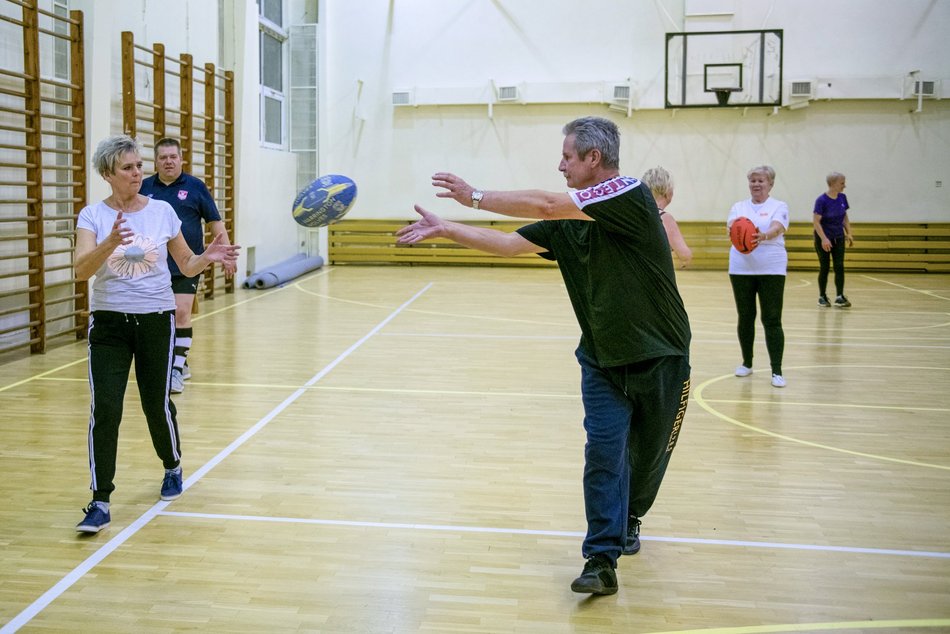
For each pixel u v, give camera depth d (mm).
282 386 6039
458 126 14969
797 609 2758
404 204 15266
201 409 5371
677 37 14109
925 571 3061
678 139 14484
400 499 3789
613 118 14609
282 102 14906
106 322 3402
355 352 7344
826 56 13969
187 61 9672
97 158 3314
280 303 10516
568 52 14508
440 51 14836
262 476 4086
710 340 8062
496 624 2648
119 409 3412
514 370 6664
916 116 13953
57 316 7367
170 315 3514
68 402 5453
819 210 10242
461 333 8398
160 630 2582
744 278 6156
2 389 5781
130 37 8219
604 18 14367
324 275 13922
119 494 3801
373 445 4633
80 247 3248
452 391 5941
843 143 14156
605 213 2518
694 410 5461
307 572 3018
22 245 7324
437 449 4574
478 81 14773
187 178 5688
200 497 3779
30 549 3186
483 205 2590
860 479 4121
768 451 4582
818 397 5816
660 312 2668
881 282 13125
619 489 2781
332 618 2678
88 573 2982
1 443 4566
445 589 2895
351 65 15094
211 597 2811
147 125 9289
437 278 13578
